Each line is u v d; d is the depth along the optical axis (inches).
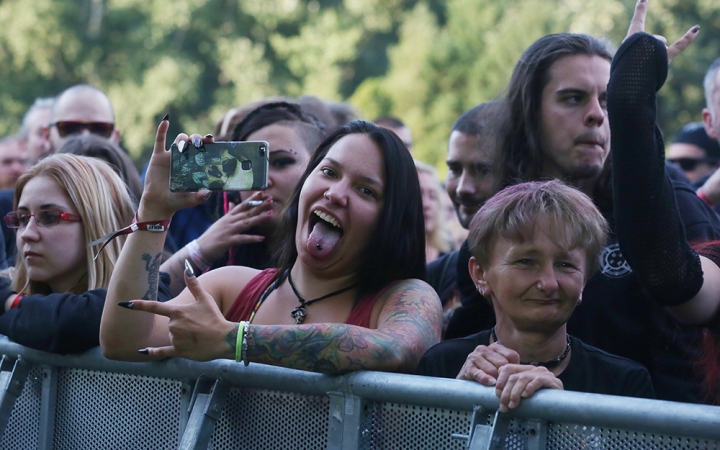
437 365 189.3
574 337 197.8
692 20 2101.4
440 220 434.0
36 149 488.1
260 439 181.9
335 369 171.8
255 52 2322.8
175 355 178.1
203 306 177.0
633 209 178.2
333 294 202.4
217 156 181.6
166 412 193.3
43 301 212.4
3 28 2188.7
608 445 145.6
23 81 2204.7
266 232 275.0
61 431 213.5
